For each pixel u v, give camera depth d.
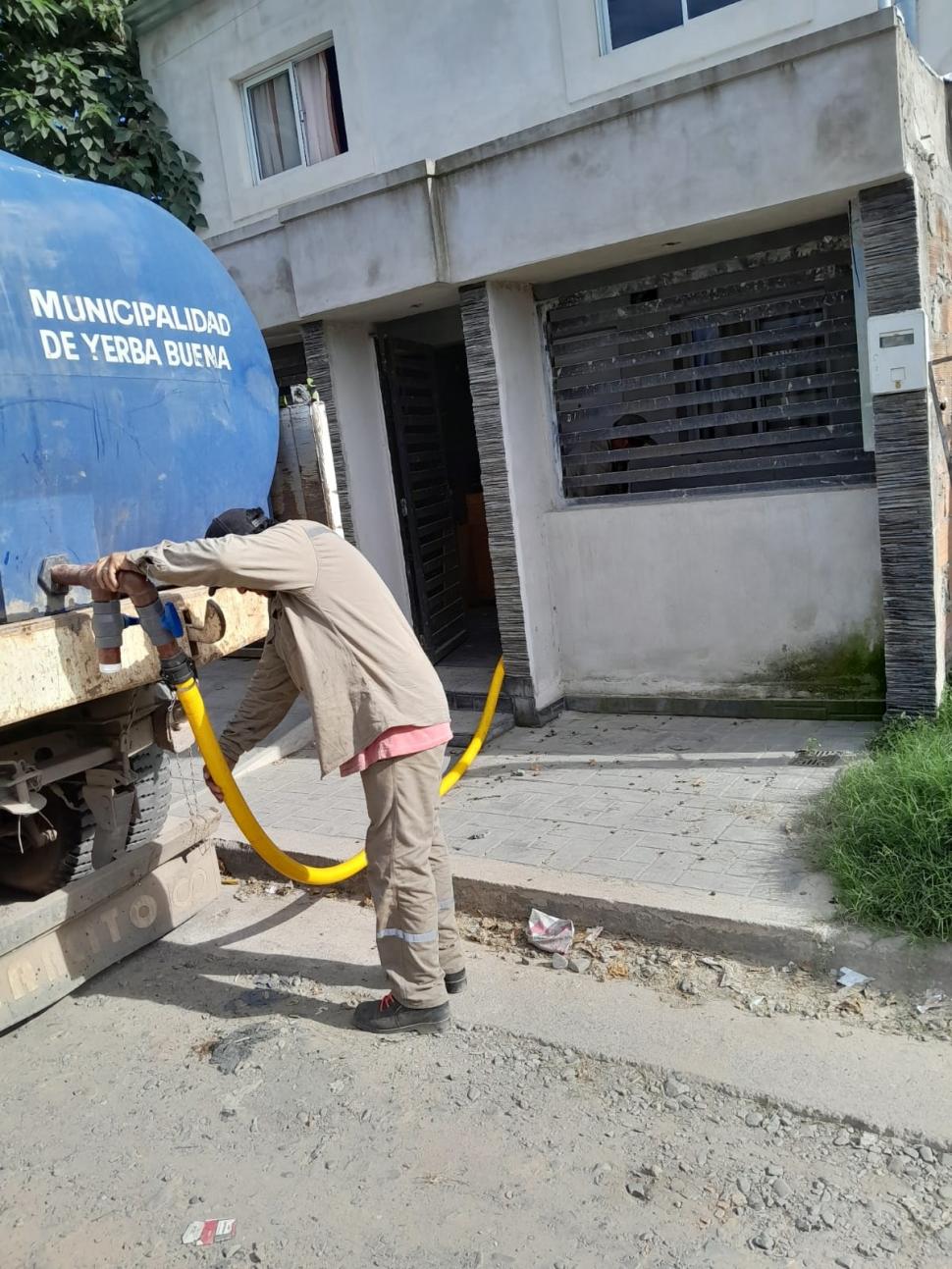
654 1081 2.98
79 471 3.13
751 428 5.77
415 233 5.66
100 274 3.21
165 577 2.94
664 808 4.65
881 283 4.70
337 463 6.66
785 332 5.35
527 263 5.40
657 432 5.87
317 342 6.52
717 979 3.46
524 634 6.06
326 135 8.03
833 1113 2.73
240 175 8.43
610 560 6.05
